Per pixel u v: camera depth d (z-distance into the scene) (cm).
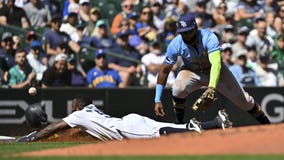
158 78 3017
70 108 4409
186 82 3112
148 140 2314
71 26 5066
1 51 4647
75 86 4734
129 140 2378
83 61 4881
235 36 5359
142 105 4475
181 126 2678
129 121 2753
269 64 5231
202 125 2678
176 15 5534
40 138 2892
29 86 4609
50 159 1984
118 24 5350
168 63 2977
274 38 5394
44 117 3142
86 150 2206
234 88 3066
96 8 5362
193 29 2814
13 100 4353
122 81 4941
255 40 5306
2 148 2512
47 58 4803
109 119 2795
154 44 5044
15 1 5156
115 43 5222
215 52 2811
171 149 2091
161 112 3042
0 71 4619
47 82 4588
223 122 2645
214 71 2759
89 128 2800
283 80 5241
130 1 5500
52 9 5278
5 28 4894
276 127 2436
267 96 4653
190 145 2141
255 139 2173
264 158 1836
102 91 4459
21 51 4606
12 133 4338
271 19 5553
